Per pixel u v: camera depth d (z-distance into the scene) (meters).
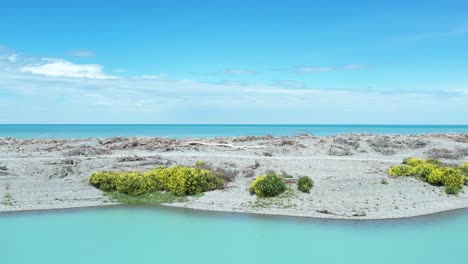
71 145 45.50
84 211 25.69
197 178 28.80
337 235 21.12
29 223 23.16
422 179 29.89
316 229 22.19
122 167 33.38
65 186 29.48
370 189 28.02
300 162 34.94
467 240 20.28
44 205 26.53
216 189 29.45
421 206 26.02
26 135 113.44
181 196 28.33
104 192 28.97
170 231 21.78
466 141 49.75
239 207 26.14
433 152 41.69
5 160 33.91
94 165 33.28
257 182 28.05
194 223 23.25
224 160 35.22
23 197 27.48
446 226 22.55
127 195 28.48
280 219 23.97
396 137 52.00
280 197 27.38
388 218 24.03
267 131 162.12
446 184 28.95
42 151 41.78
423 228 22.23
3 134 120.56
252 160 35.38
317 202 26.45
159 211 25.75
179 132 150.00
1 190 28.23
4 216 24.45
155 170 30.94
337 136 50.91
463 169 33.06
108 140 48.84
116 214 25.08
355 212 24.89
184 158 35.94
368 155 41.62
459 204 26.64
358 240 20.31
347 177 29.58
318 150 43.03
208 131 166.00
